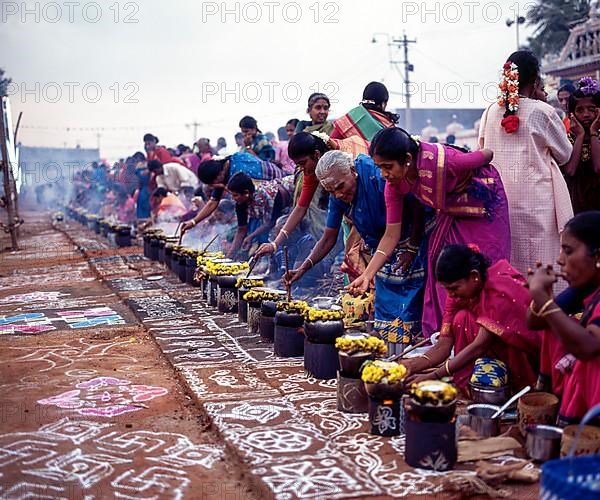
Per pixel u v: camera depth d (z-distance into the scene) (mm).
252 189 7980
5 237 19969
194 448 3658
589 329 3162
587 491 2355
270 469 3254
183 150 18078
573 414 3363
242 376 4754
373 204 5223
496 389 3896
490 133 5223
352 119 6742
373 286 5719
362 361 3955
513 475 3086
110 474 3355
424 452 3232
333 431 3730
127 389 4664
